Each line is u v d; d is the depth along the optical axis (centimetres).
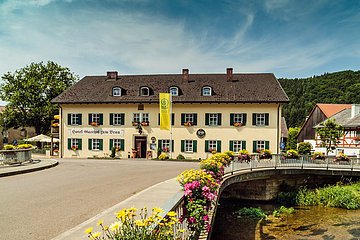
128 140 3341
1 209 905
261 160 2248
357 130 3750
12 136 5844
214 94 3244
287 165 2383
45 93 4631
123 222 344
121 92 3422
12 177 1584
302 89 9731
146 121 3325
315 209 1981
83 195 1120
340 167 2414
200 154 3200
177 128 3244
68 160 2898
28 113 4484
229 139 3155
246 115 3131
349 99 7444
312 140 4947
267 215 1823
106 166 2272
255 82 3412
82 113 3438
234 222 1661
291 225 1606
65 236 642
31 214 852
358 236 1427
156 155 3281
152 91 3434
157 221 369
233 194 2261
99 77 3919
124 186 1327
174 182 1422
